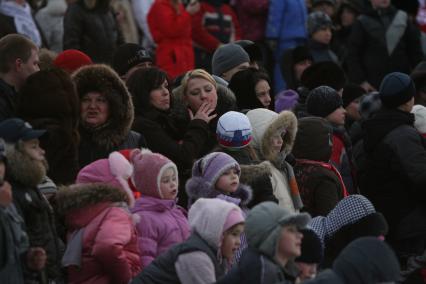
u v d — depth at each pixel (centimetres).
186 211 1812
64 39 2745
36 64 1853
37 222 1597
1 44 1842
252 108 2178
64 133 1741
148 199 1717
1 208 1531
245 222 1528
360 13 3412
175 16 2978
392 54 3156
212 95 2005
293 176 1973
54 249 1614
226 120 1903
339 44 3419
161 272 1591
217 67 2345
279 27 3256
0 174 1525
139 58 2216
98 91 1852
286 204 1944
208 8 3155
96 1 2759
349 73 3175
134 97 1983
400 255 2139
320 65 2472
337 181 2038
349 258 1440
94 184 1662
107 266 1630
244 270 1503
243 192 1814
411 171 2102
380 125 2148
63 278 1669
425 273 1939
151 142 1927
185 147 1922
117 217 1648
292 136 1975
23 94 1759
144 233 1694
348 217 1791
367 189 2172
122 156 1719
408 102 2150
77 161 1784
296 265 1605
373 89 3164
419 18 3769
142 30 3262
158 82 1983
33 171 1597
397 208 2133
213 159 1788
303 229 1619
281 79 3247
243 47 2438
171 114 2022
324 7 3434
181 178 1922
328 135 2058
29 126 1616
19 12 2728
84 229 1647
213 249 1597
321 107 2250
